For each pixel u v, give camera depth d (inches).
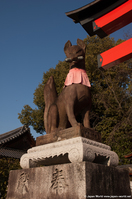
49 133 112.9
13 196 103.1
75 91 113.8
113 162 103.4
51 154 97.1
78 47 126.9
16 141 652.1
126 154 411.5
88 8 165.0
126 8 151.6
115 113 462.6
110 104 461.1
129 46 145.5
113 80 490.3
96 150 93.3
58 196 83.4
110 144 418.3
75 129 99.2
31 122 577.6
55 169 90.0
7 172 323.0
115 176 94.9
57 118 118.3
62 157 98.5
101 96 458.6
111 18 158.4
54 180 88.2
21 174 105.8
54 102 124.6
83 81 118.8
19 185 103.3
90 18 168.9
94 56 515.5
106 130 443.8
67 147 91.4
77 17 176.1
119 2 153.6
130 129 437.7
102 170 87.8
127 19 157.8
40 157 102.5
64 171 85.9
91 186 78.3
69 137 100.0
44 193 89.5
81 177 78.5
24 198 96.9
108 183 88.1
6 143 627.2
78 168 81.3
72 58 123.3
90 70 487.8
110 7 157.8
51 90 130.4
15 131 705.6
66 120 118.6
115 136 430.0
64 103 116.3
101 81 499.8
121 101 450.6
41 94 547.8
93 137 104.7
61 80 490.0
